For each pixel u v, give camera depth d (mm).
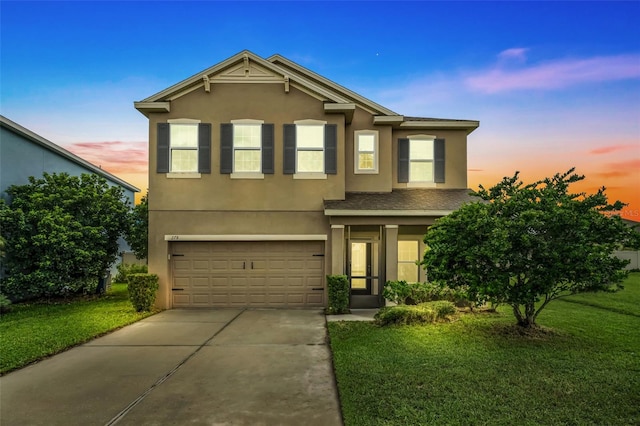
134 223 14086
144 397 4777
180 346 7191
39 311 10773
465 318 8992
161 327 8797
